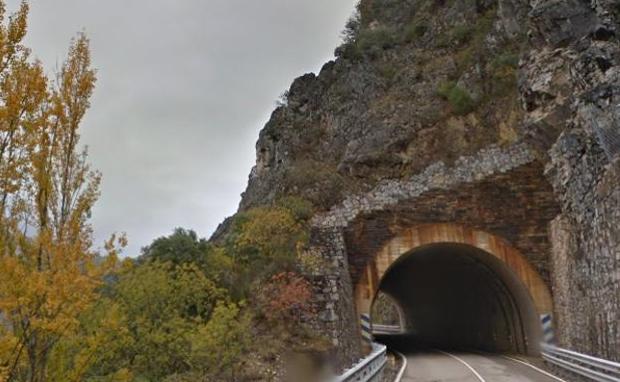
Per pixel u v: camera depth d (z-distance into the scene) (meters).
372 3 55.50
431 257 32.28
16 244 7.61
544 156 26.64
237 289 24.91
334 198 34.88
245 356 20.78
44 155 8.09
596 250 18.33
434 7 47.97
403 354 29.55
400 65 44.34
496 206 27.19
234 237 29.08
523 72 27.73
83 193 8.61
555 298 24.80
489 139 34.03
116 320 10.09
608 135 18.27
